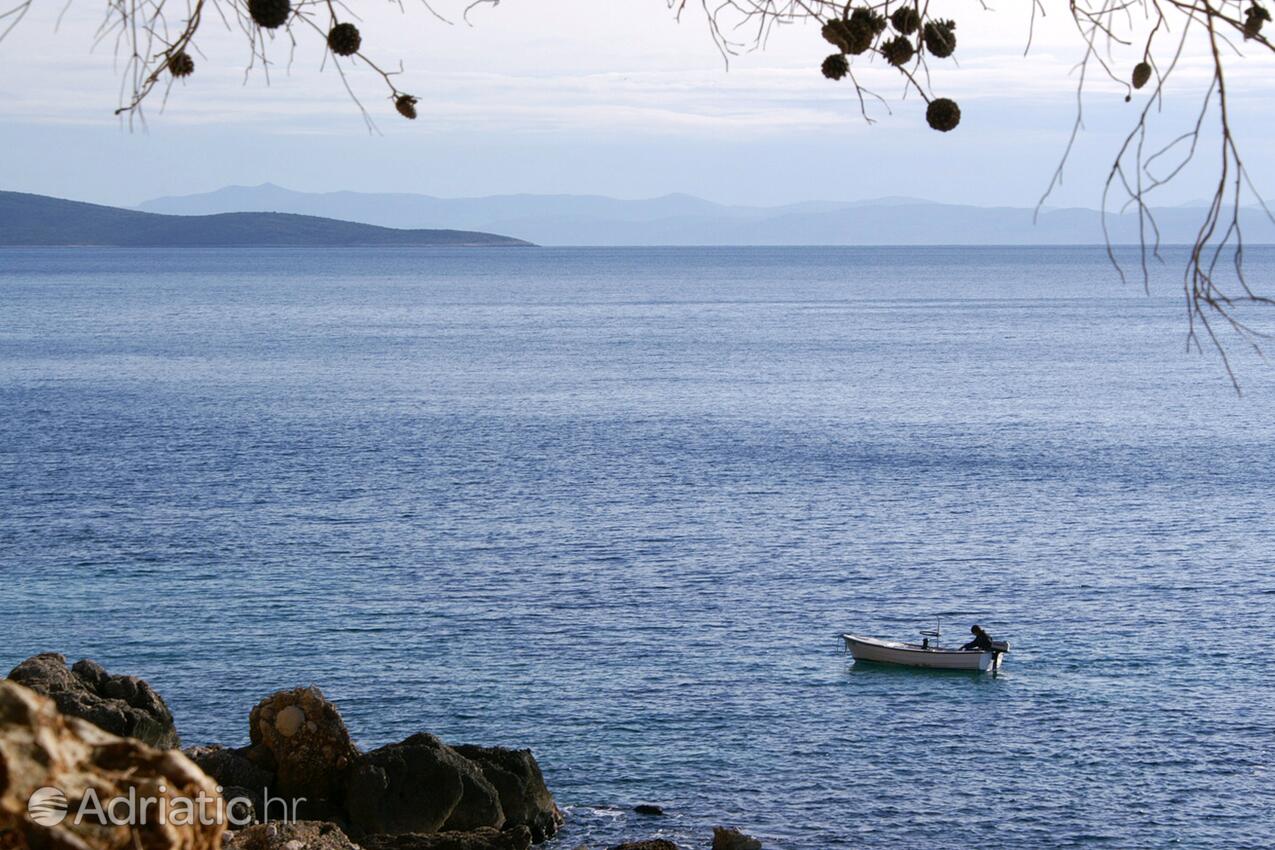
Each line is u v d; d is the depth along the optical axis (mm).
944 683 58125
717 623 66938
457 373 183875
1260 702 55281
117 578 74188
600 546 83312
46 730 7289
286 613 67625
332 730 39781
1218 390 168000
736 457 116750
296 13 6457
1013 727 52875
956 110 6758
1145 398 159875
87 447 119188
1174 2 5637
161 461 112312
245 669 59094
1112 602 71125
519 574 76125
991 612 69500
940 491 101625
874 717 53875
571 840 42656
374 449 120062
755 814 44719
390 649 61875
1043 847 41969
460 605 69438
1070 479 106688
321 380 175000
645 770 48500
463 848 38375
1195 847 41906
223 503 95375
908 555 81688
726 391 164875
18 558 78625
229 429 131250
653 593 72375
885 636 65250
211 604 69062
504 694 56156
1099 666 60344
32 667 40406
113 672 58562
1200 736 51500
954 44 6750
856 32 6730
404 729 52531
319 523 89312
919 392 164375
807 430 133000
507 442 124750
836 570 77938
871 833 43062
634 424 137000
